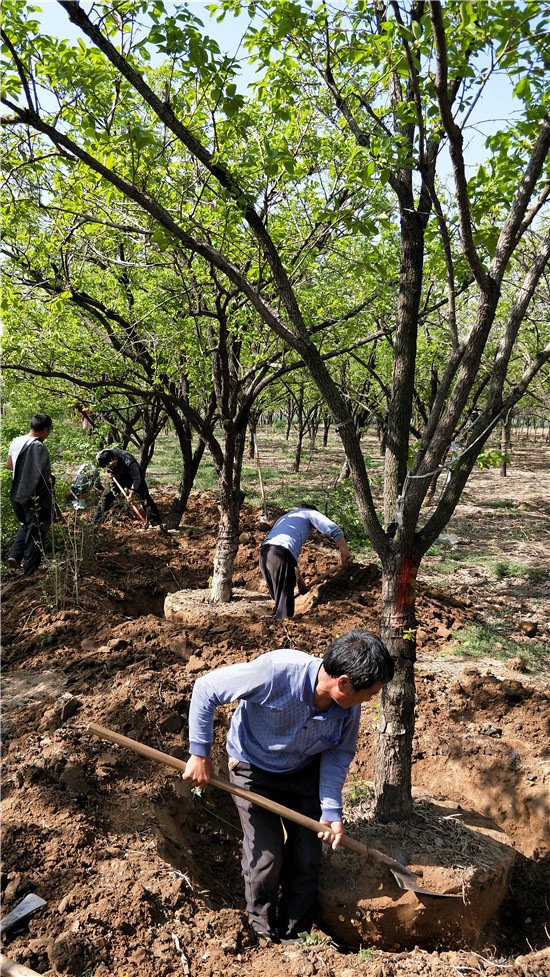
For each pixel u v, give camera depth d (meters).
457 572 8.95
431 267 4.20
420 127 2.87
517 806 4.04
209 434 6.62
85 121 3.74
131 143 3.63
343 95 4.19
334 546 9.27
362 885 3.24
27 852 2.91
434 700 5.01
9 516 7.96
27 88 2.90
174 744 3.92
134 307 6.86
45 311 6.60
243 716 3.19
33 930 2.60
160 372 7.24
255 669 2.90
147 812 3.36
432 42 2.96
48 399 7.93
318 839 3.22
